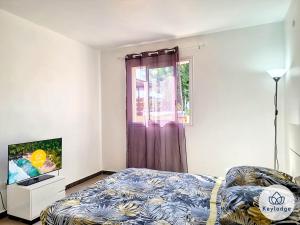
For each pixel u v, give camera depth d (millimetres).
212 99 3643
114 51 4414
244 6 2746
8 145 2582
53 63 3465
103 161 4547
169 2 2600
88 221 1468
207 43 3660
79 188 3721
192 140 3797
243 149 3459
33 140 3121
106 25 3254
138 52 4195
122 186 2115
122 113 4375
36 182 2770
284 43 3176
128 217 1511
